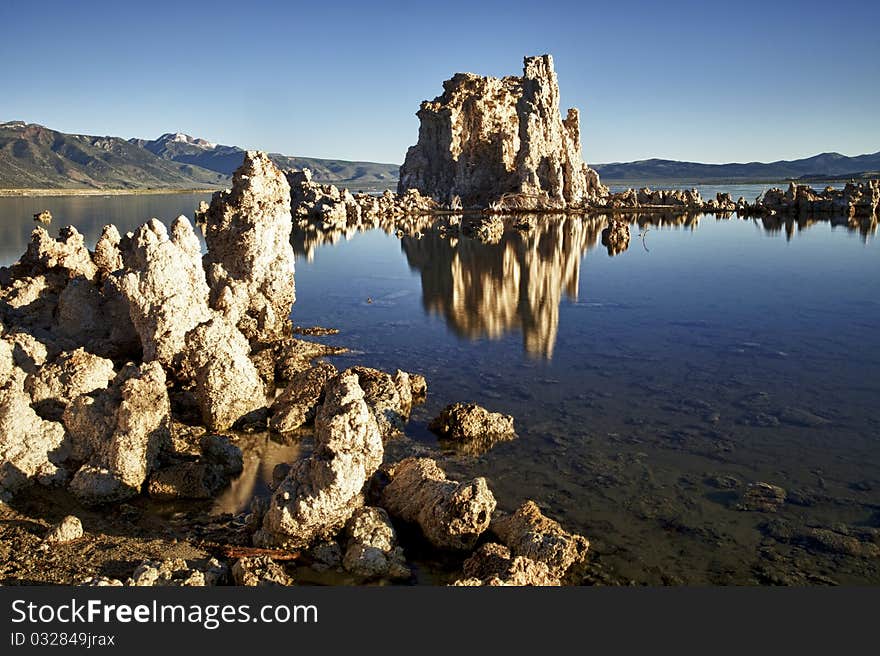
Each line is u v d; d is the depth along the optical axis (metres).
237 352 18.06
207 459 15.21
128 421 13.84
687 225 78.31
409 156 117.44
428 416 18.55
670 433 17.36
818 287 38.06
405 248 60.16
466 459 15.84
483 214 94.62
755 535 12.57
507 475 15.02
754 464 15.53
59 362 16.27
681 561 11.73
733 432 17.39
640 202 108.62
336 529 12.05
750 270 44.66
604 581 11.12
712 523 13.00
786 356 24.33
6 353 15.91
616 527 12.86
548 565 11.24
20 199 151.62
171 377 18.89
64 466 14.30
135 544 11.95
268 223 26.05
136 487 13.80
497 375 22.34
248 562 11.05
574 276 43.41
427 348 25.88
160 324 18.62
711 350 25.31
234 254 25.89
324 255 56.31
